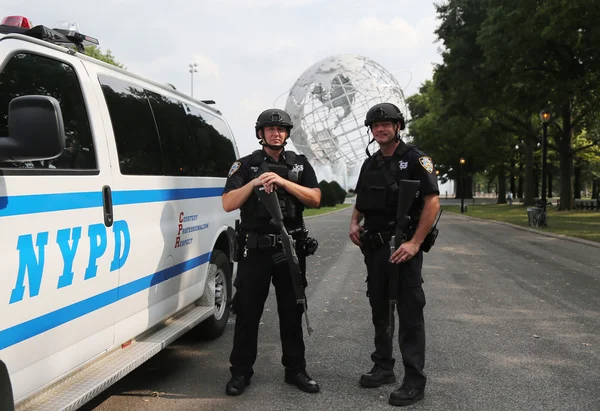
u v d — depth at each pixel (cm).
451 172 6444
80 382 296
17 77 267
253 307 387
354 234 403
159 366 456
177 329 418
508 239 1587
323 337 541
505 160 4738
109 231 320
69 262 280
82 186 295
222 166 561
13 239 242
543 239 1583
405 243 362
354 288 813
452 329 569
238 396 387
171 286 415
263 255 381
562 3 1684
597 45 1869
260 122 377
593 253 1237
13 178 244
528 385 407
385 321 401
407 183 356
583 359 469
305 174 387
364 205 391
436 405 370
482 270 980
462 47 2620
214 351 501
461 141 4219
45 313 262
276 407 367
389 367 409
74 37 343
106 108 338
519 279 883
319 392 395
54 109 226
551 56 2136
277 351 498
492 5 2239
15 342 243
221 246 558
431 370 441
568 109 2959
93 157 313
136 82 395
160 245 389
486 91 2592
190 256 452
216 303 539
